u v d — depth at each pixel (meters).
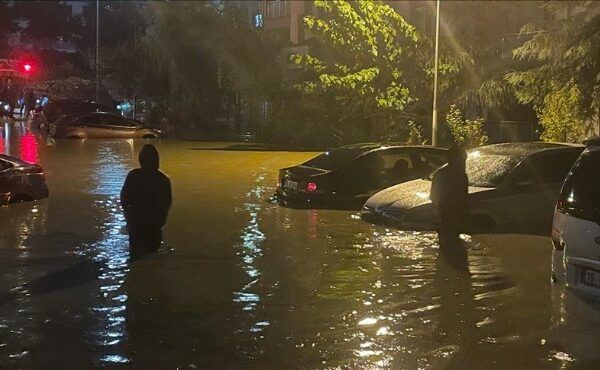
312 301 7.51
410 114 29.34
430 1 31.16
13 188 13.98
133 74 48.88
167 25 42.34
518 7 30.33
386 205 11.98
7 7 55.34
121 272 8.71
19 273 8.62
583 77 20.95
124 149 28.03
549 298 7.64
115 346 6.10
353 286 8.13
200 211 13.49
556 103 21.58
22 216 12.68
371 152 14.12
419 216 11.39
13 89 53.94
